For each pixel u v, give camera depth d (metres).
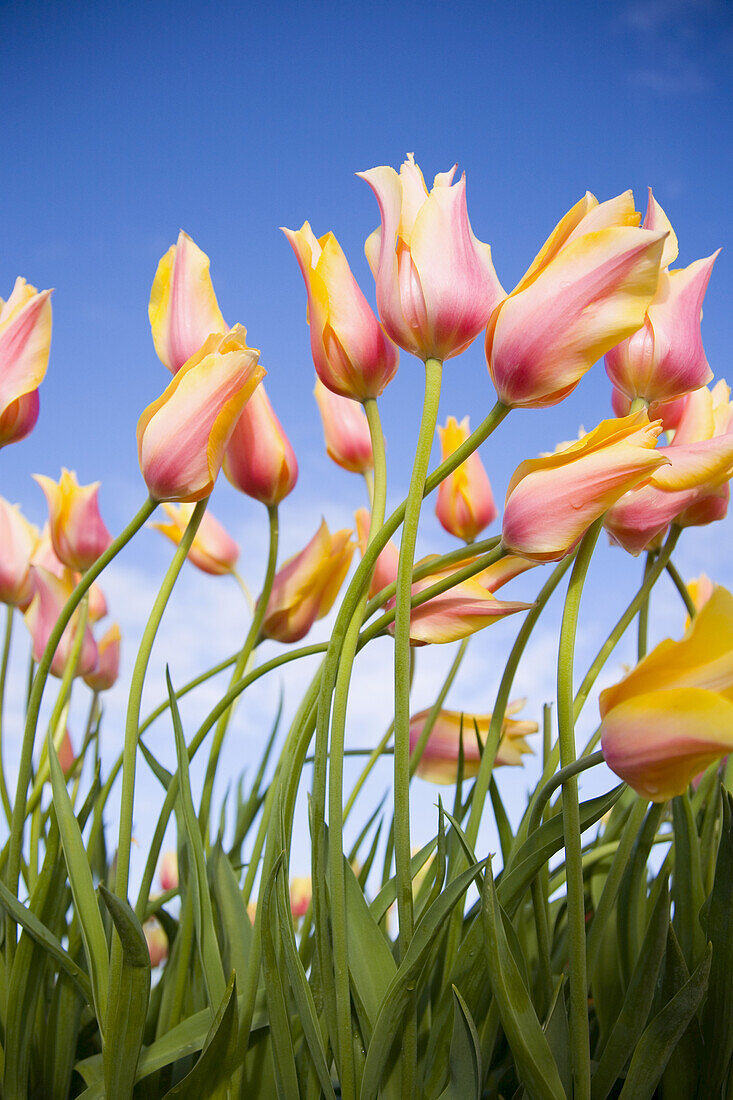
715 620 0.57
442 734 0.88
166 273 0.73
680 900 0.71
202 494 0.65
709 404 0.73
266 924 0.62
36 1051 0.73
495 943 0.59
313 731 0.66
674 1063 0.65
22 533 0.91
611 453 0.60
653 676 0.58
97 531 0.89
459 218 0.63
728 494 0.71
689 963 0.70
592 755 0.59
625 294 0.60
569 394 0.62
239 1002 0.65
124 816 0.63
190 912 0.71
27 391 0.74
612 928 0.73
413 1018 0.60
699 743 0.56
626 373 0.68
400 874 0.60
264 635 0.80
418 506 0.61
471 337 0.63
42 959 0.69
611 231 0.60
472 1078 0.61
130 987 0.62
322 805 0.62
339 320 0.66
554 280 0.61
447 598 0.67
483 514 0.90
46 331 0.74
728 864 0.65
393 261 0.63
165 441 0.64
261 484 0.75
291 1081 0.62
